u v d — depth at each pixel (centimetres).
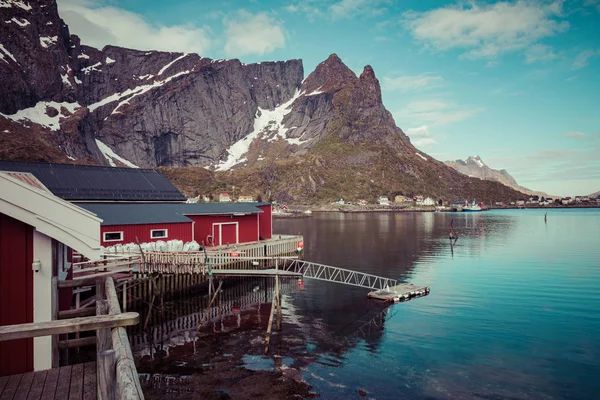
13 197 728
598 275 3816
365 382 1564
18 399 557
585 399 1448
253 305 2845
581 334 2130
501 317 2445
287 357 1812
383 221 13662
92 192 4034
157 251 2992
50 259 782
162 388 1491
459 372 1666
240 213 4259
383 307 2703
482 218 15588
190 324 2350
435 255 5338
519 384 1563
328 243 6856
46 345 754
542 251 5638
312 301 2927
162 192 4550
